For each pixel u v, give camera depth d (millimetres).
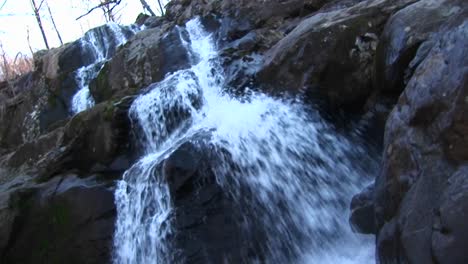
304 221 5473
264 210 5574
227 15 11055
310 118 5941
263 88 6586
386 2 5879
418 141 3504
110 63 11414
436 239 3020
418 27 4785
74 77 13180
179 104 7398
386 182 3809
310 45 6105
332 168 5688
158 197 5879
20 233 6914
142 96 7719
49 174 7625
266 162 5781
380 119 5441
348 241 5059
